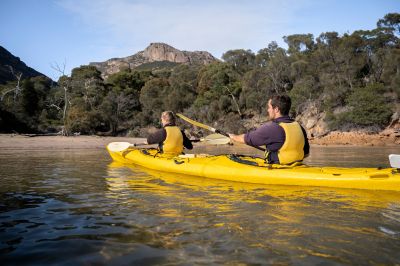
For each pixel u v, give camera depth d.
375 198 3.62
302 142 4.64
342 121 30.88
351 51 37.88
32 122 40.66
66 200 3.56
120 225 2.63
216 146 21.30
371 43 39.31
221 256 2.02
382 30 39.44
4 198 3.67
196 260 1.97
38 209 3.17
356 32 40.16
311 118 35.00
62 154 11.27
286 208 3.15
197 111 43.19
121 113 44.91
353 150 16.33
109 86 51.91
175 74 56.19
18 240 2.31
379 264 1.89
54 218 2.85
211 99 44.28
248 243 2.22
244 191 4.07
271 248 2.14
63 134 33.00
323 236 2.35
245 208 3.16
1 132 36.38
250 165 4.96
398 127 28.53
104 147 17.28
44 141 22.69
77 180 5.00
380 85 32.50
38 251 2.12
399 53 34.84
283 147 4.62
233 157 5.33
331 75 37.31
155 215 2.91
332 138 26.30
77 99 42.44
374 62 37.16
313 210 3.08
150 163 6.46
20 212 3.06
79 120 37.44
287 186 4.42
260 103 41.47
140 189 4.21
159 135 6.42
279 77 43.03
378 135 25.88
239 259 1.98
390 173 4.07
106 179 5.09
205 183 4.71
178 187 4.38
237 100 43.88
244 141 4.95
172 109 44.75
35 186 4.44
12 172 6.00
